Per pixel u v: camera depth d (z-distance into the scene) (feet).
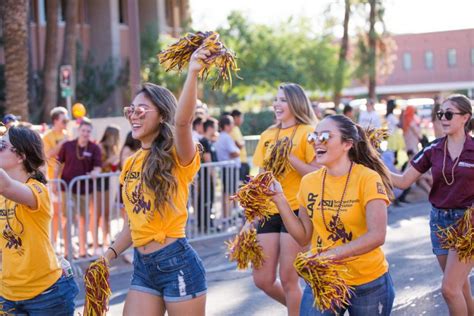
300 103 22.35
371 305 16.46
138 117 16.52
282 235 21.15
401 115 58.95
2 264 17.35
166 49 16.20
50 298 17.25
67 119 36.68
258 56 114.32
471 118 21.09
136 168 16.74
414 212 49.78
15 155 17.22
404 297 27.09
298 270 15.79
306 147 21.75
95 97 97.81
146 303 16.66
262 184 17.26
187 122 15.83
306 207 17.01
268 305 27.09
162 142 16.47
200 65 15.34
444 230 20.65
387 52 128.88
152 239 16.40
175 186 16.35
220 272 33.17
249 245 20.98
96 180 35.01
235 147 45.50
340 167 16.63
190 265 16.58
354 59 126.72
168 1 115.96
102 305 17.11
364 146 16.88
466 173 20.86
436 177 21.35
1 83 84.38
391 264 32.78
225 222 42.19
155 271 16.51
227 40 113.80
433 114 33.09
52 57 79.82
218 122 46.93
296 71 115.65
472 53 208.33
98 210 35.53
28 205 16.67
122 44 105.50
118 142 37.81
